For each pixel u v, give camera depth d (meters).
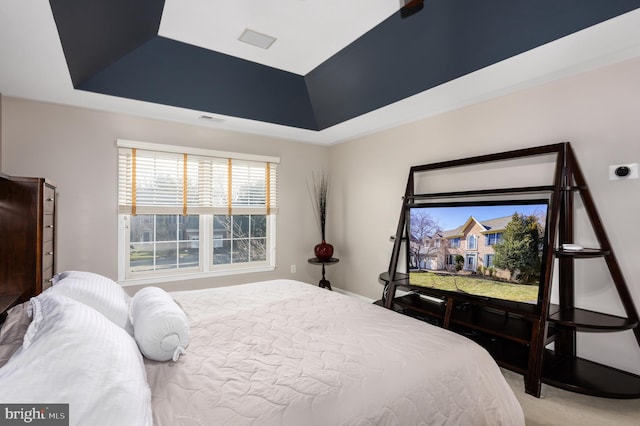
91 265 3.23
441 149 3.39
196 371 1.25
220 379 1.19
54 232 2.83
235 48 2.79
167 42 2.64
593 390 2.01
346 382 1.20
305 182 4.74
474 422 1.34
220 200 3.98
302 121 3.93
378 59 2.79
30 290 2.37
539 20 1.95
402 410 1.20
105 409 0.82
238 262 4.21
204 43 2.70
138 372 1.04
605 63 2.28
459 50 2.37
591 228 2.38
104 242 3.29
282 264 4.54
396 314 2.00
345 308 2.08
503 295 2.63
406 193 3.49
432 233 3.17
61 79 2.48
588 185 2.38
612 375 2.18
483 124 3.03
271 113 3.65
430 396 1.28
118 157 3.35
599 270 2.35
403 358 1.39
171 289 3.70
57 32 1.79
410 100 3.07
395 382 1.25
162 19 2.37
